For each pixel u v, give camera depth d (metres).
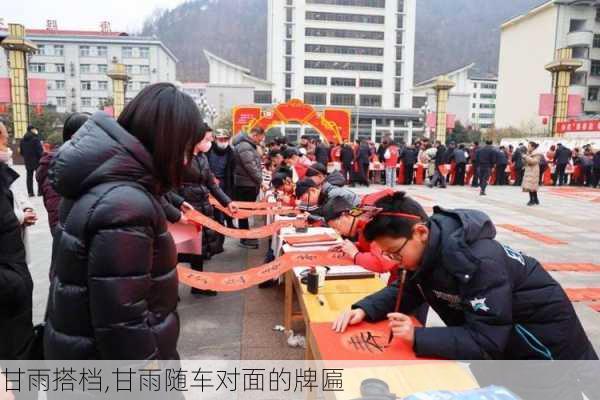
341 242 3.19
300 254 2.86
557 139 21.28
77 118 2.45
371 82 62.84
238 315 3.58
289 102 15.27
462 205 10.78
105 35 57.12
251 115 15.19
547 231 7.51
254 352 2.95
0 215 2.11
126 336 1.18
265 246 5.93
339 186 3.82
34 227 6.93
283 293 4.11
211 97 55.69
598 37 40.50
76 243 1.20
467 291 1.41
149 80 56.12
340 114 15.74
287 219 4.11
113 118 1.30
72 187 1.22
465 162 16.14
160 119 1.28
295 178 5.52
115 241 1.16
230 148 5.96
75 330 1.25
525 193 13.89
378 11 61.75
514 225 8.05
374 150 17.38
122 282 1.17
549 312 1.49
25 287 2.17
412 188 15.24
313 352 1.85
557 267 5.22
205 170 4.21
